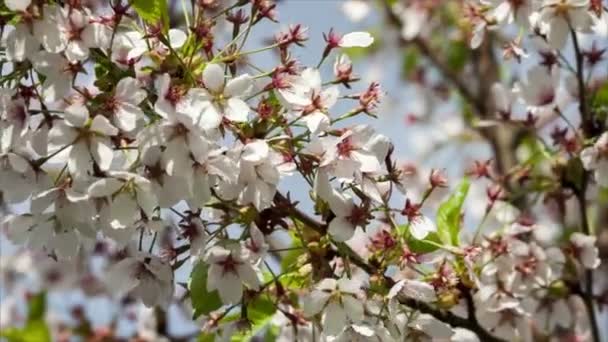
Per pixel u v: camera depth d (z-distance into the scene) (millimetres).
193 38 970
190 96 926
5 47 952
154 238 974
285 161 944
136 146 933
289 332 1053
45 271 1583
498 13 1081
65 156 939
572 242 1154
